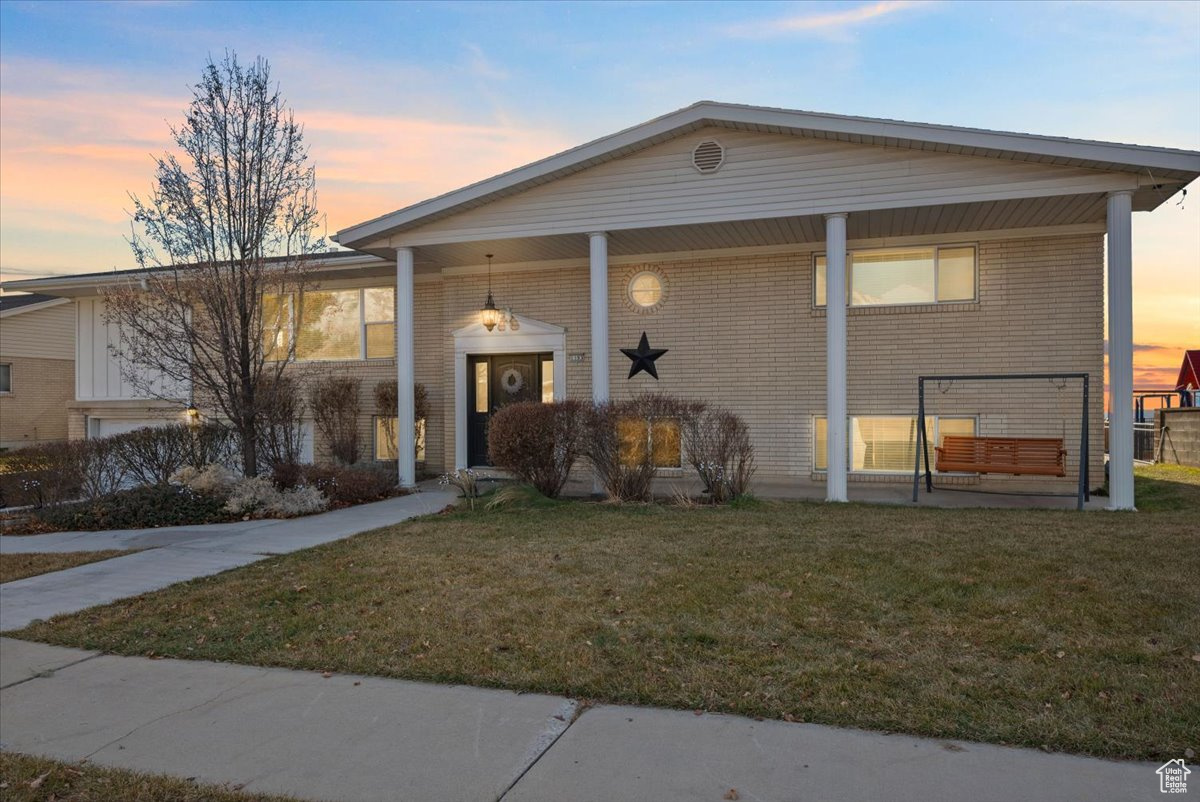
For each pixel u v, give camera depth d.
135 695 4.14
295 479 11.16
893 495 10.85
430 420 14.77
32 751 3.49
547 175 11.29
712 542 7.25
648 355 12.91
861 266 12.25
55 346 24.61
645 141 10.87
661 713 3.66
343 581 6.20
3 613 5.79
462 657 4.43
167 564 7.30
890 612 4.94
